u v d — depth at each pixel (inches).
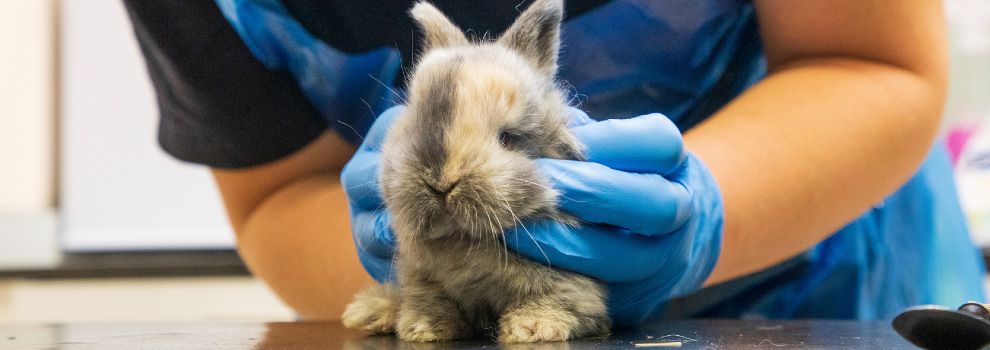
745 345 41.4
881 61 50.3
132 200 89.5
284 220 52.9
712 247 46.1
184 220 90.0
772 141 48.4
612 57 49.3
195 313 90.6
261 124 51.8
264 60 50.4
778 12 50.2
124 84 88.3
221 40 49.7
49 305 89.4
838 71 50.0
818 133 48.5
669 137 43.4
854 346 41.2
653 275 43.9
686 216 43.5
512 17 48.8
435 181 40.9
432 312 43.1
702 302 54.3
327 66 50.4
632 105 50.6
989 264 80.5
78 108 88.3
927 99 49.9
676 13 48.5
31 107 90.4
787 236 48.5
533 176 41.5
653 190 42.7
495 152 41.3
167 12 49.3
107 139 88.6
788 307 55.0
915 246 55.2
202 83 50.4
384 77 50.4
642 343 41.6
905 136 49.3
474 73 42.2
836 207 48.8
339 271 50.5
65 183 88.9
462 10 48.8
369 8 48.9
